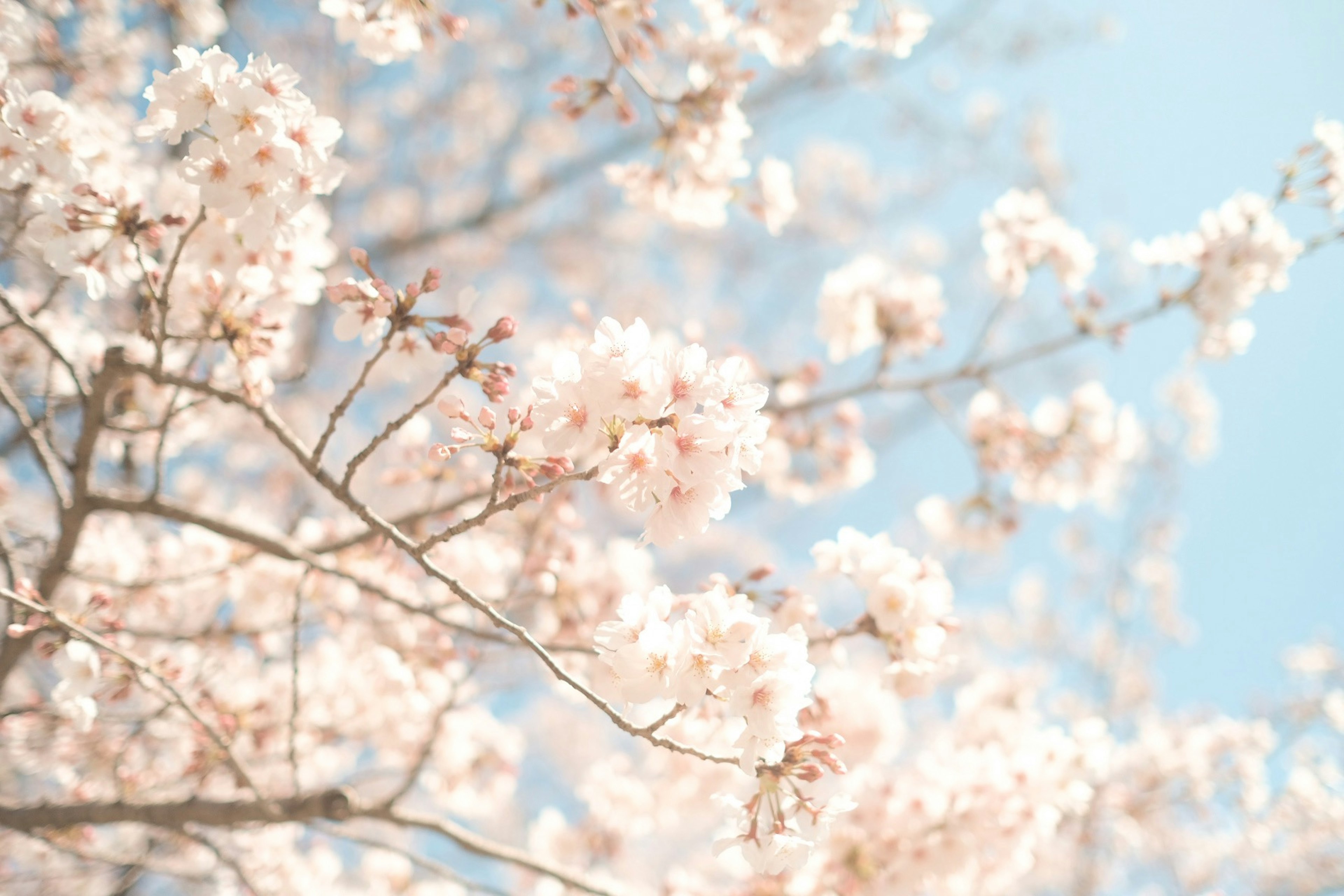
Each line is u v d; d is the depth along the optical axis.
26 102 2.64
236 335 2.76
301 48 8.70
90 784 3.96
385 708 4.34
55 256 2.59
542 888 5.05
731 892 4.29
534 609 4.46
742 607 2.21
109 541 3.90
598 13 3.65
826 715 3.29
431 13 3.23
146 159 5.07
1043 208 5.27
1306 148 4.43
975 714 5.29
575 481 2.21
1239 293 4.57
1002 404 5.58
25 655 3.92
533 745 11.67
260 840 4.33
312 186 2.57
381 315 2.40
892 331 5.35
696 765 4.60
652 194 4.18
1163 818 8.32
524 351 10.98
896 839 4.05
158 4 4.58
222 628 4.00
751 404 2.13
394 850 3.49
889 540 3.32
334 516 5.89
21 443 4.77
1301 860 8.65
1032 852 4.61
